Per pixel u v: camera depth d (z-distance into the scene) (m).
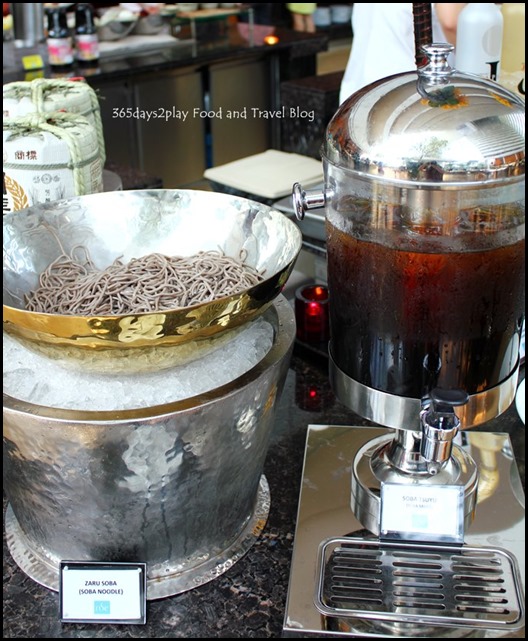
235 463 0.87
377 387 0.86
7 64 3.04
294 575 0.91
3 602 0.90
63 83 1.31
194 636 0.85
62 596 0.86
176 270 0.98
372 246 0.80
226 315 0.77
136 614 0.86
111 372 0.81
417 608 0.86
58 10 3.02
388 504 0.94
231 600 0.89
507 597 0.87
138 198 1.06
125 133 3.19
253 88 3.61
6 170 1.10
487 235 0.76
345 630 0.84
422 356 0.82
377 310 0.82
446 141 0.73
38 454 0.79
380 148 0.75
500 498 1.01
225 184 1.64
